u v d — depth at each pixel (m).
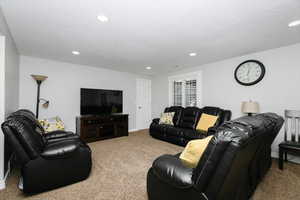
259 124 1.14
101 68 4.43
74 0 1.46
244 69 3.16
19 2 1.48
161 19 1.79
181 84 4.61
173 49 2.83
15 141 1.49
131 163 2.40
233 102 3.37
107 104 4.35
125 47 2.73
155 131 4.02
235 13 1.67
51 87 3.57
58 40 2.42
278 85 2.75
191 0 1.45
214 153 0.90
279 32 2.14
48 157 1.61
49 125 2.88
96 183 1.81
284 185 1.77
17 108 2.96
